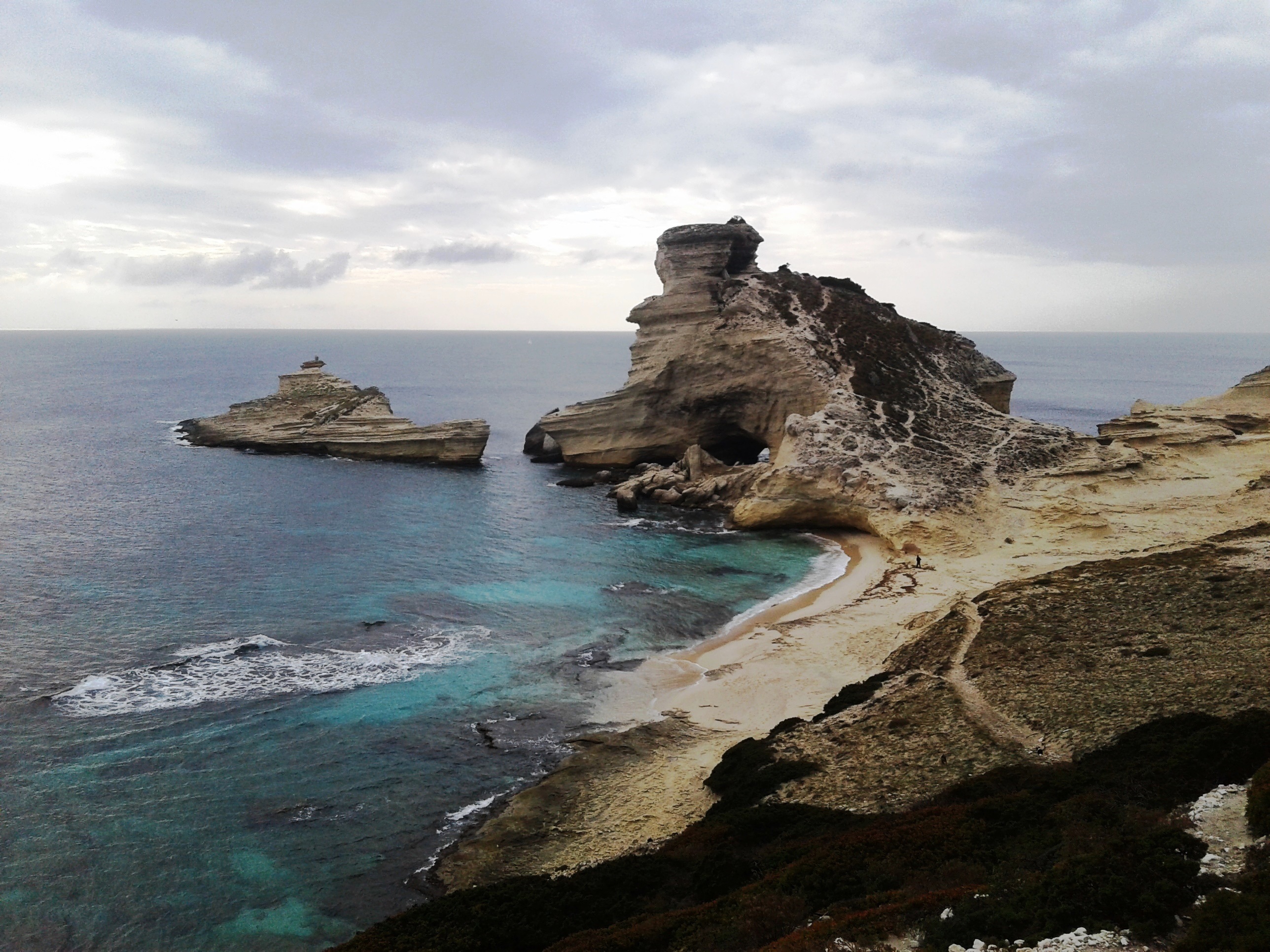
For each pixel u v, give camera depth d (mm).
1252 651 29297
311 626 47031
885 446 73562
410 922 22203
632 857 24844
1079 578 45250
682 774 31750
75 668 40531
